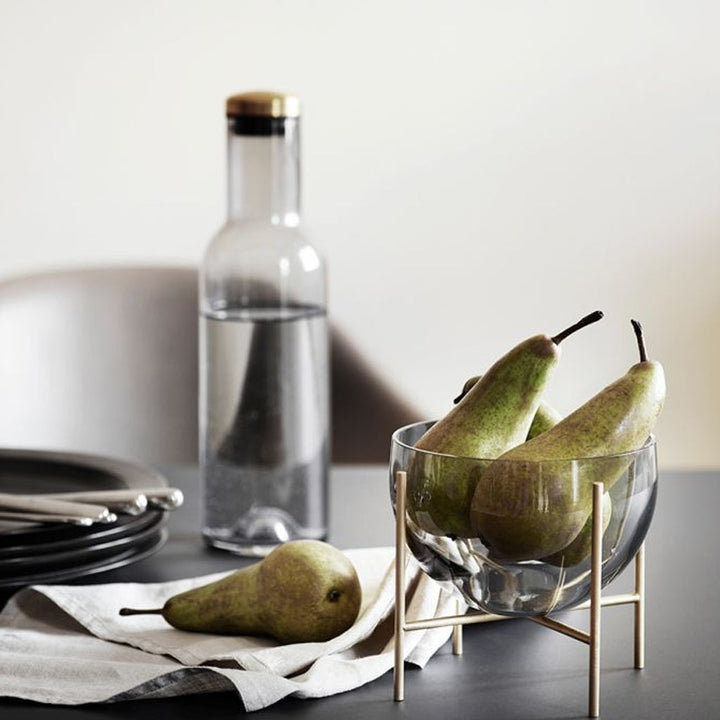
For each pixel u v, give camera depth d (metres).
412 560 0.99
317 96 2.88
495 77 2.87
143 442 2.37
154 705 0.85
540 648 0.96
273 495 1.26
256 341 1.25
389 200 2.92
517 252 2.94
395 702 0.86
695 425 3.03
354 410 2.99
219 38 2.87
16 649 0.95
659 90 2.87
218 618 0.96
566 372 3.00
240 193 1.28
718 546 1.25
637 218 2.92
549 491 0.77
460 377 2.97
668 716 0.84
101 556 1.13
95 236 2.95
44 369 2.35
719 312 2.96
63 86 2.89
